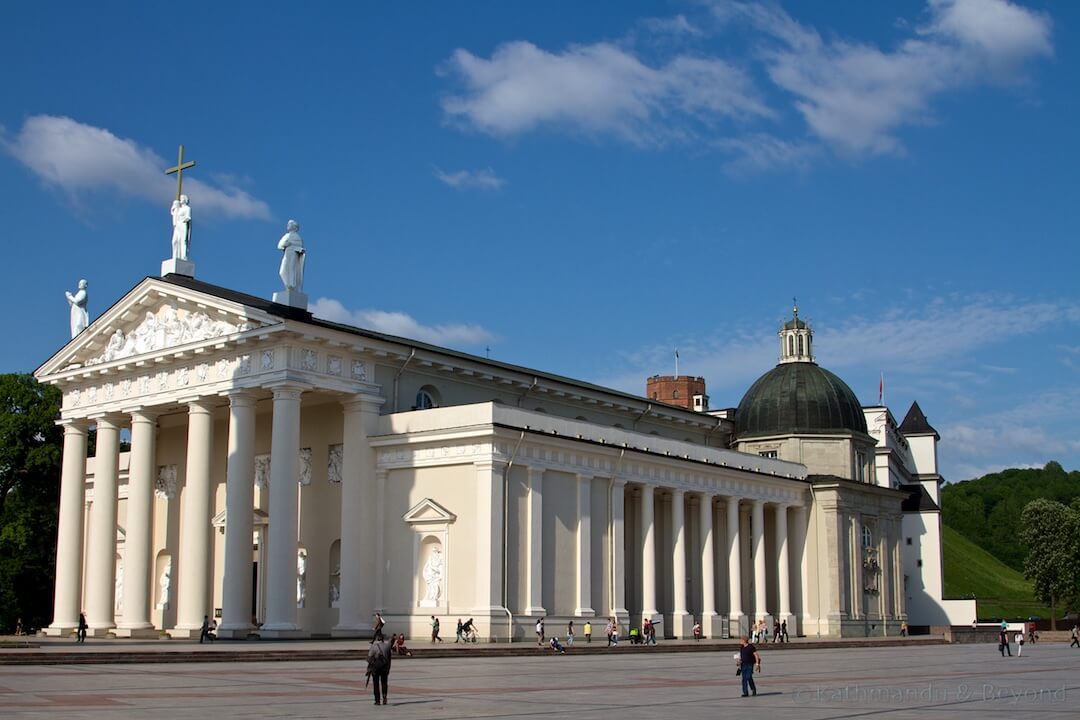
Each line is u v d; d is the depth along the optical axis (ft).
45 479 289.53
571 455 218.18
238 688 111.45
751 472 271.49
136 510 225.35
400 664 157.58
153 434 229.25
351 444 211.61
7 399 286.87
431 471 206.90
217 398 215.92
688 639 245.04
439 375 229.04
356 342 210.38
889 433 369.09
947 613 367.86
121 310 229.66
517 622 200.03
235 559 204.85
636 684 124.88
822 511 292.81
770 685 125.90
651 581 236.22
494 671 143.95
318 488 220.43
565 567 214.07
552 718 88.12
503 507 201.87
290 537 199.31
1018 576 615.57
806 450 312.09
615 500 227.40
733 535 265.95
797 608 289.94
